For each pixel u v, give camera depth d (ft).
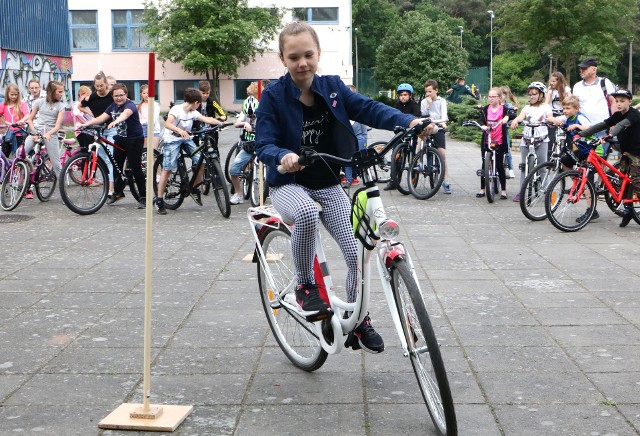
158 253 26.50
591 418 12.71
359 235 12.77
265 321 18.42
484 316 18.57
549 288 21.21
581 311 18.92
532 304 19.61
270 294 15.74
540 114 37.04
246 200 39.60
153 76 12.46
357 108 13.26
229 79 162.81
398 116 12.65
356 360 15.62
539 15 129.80
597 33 129.29
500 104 37.91
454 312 18.94
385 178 44.52
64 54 77.41
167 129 34.96
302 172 13.82
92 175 35.32
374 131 93.71
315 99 13.39
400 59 159.74
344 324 13.50
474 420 12.67
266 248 15.67
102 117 36.11
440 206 36.86
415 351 12.04
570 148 31.73
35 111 40.27
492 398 13.56
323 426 12.56
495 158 37.96
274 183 14.01
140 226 32.14
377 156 12.34
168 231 30.89
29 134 39.17
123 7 158.81
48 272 23.79
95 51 160.45
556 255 25.67
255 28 150.51
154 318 18.74
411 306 11.97
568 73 135.33
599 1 126.72
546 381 14.33
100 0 158.51
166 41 151.02
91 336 17.37
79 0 158.71
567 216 30.35
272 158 12.77
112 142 36.73
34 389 14.25
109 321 18.51
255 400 13.67
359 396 13.76
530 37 132.87
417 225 31.73
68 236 29.99
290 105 13.34
